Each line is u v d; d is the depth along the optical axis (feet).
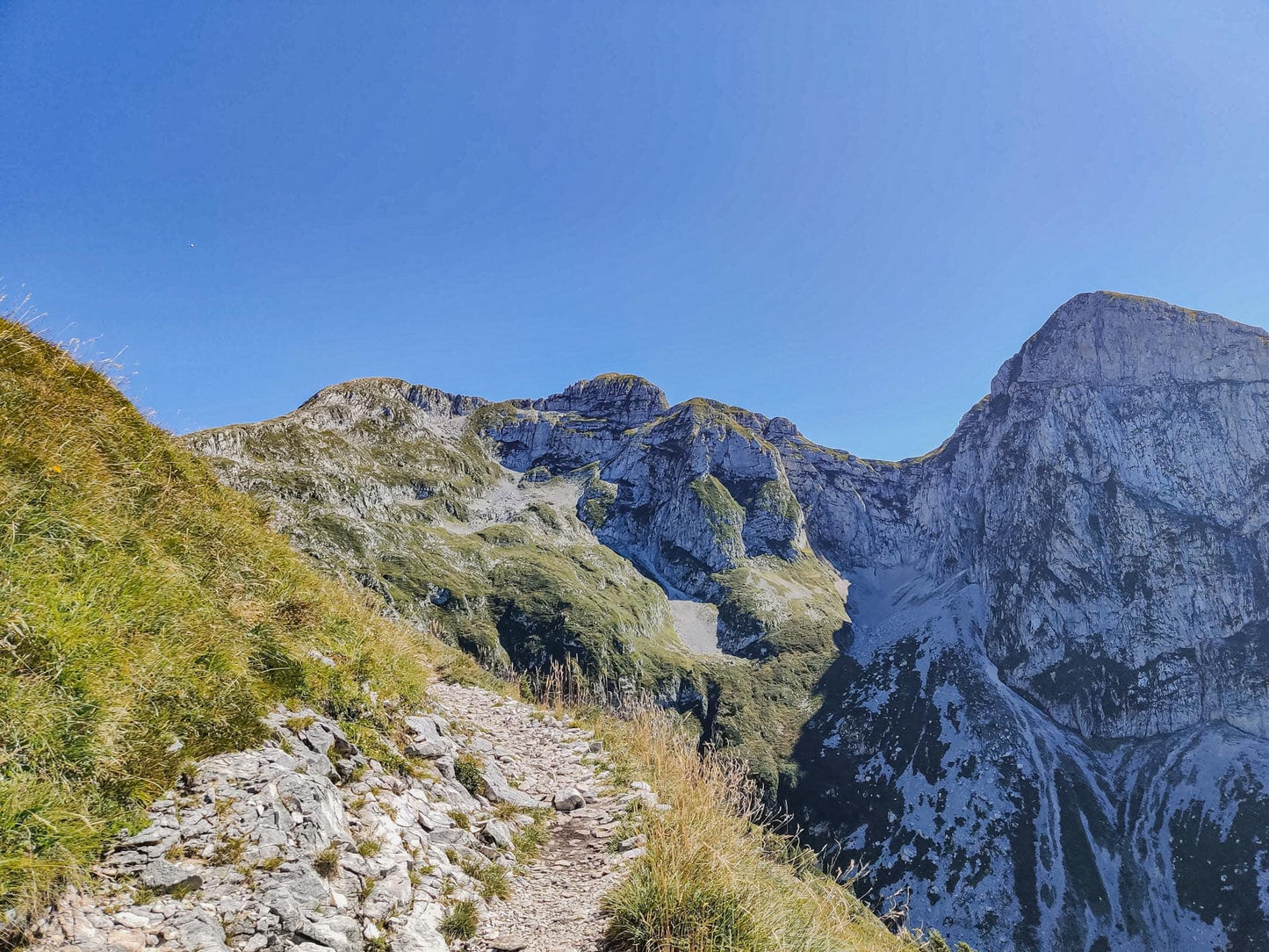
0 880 15.69
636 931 24.67
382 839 27.22
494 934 25.70
